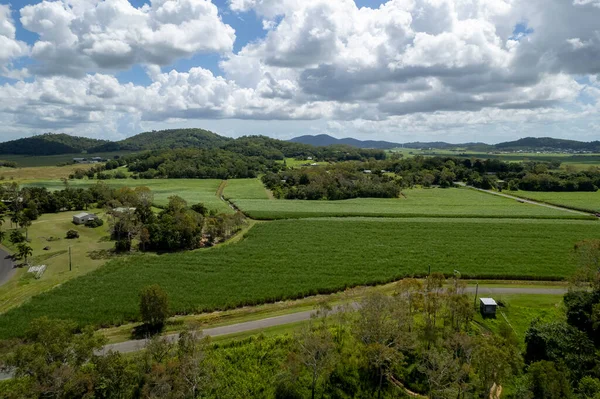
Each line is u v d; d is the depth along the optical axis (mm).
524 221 134125
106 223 130125
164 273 85875
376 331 50906
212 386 47125
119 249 102375
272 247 105125
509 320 64875
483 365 44875
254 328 63406
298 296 76438
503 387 47344
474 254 99625
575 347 50406
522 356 53406
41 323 42562
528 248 104625
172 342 53719
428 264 92500
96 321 64625
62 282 80500
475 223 130750
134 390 43625
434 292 63344
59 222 130250
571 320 59219
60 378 38594
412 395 48125
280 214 146000
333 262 93875
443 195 198875
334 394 47875
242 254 99438
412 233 119625
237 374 51000
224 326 64375
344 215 145625
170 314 68125
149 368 45312
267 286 79312
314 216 144500
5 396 39344
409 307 60844
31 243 107250
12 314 65875
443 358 47500
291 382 48781
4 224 128375
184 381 44438
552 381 42062
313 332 54906
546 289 79750
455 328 59469
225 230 119500
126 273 85500
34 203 141375
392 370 50844
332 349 51344
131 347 57625
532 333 53875
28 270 87125
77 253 99875
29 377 41844
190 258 96062
